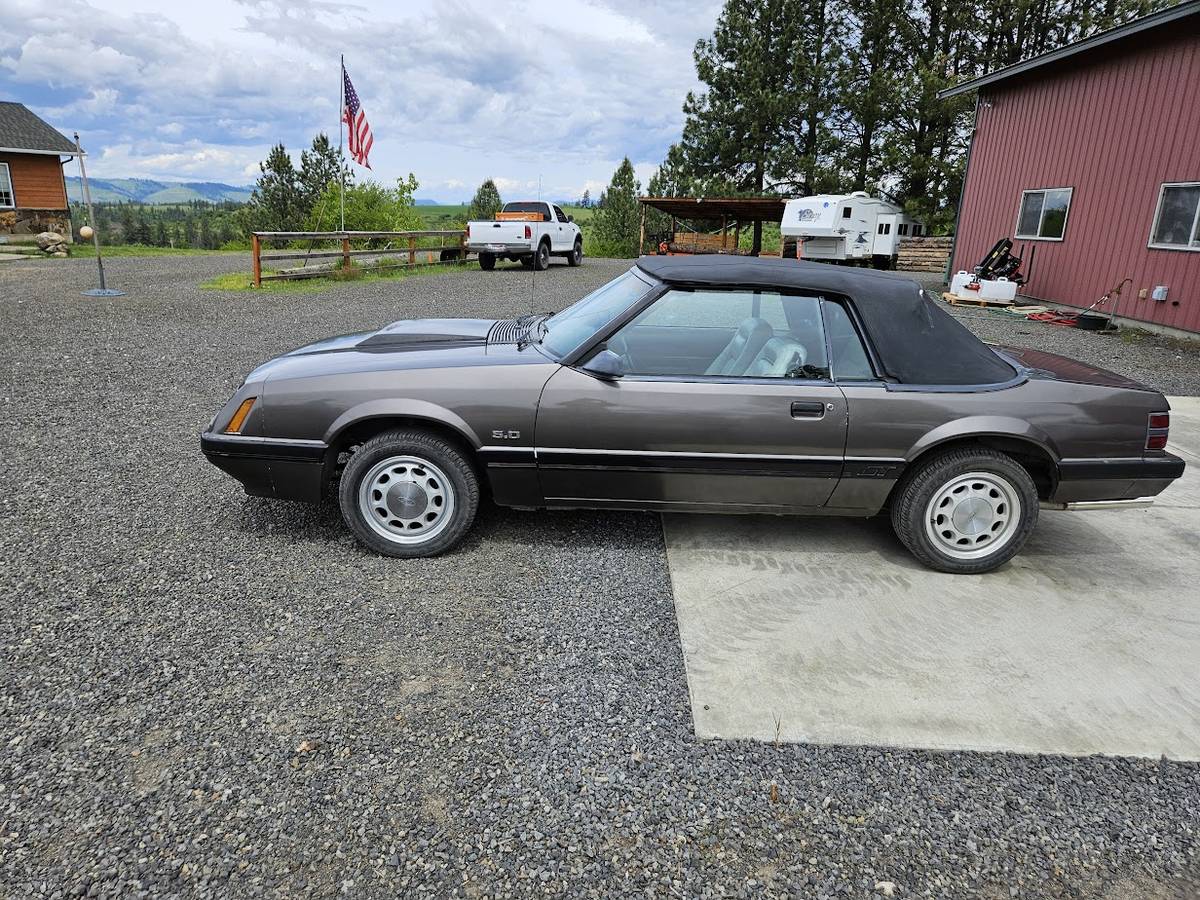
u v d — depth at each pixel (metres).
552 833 2.12
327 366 3.73
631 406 3.52
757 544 3.98
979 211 16.67
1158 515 4.60
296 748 2.39
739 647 3.03
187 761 2.32
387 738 2.46
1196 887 2.03
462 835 2.10
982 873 2.05
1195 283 10.84
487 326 4.57
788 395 3.51
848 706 2.70
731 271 3.69
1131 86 12.05
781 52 28.59
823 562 3.79
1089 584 3.66
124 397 6.54
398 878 1.95
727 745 2.49
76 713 2.51
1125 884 2.03
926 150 26.09
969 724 2.62
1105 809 2.28
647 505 3.73
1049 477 3.73
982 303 14.73
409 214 29.98
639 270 4.05
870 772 2.40
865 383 3.55
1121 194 12.30
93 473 4.71
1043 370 3.79
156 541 3.81
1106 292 12.68
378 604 3.29
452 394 3.54
